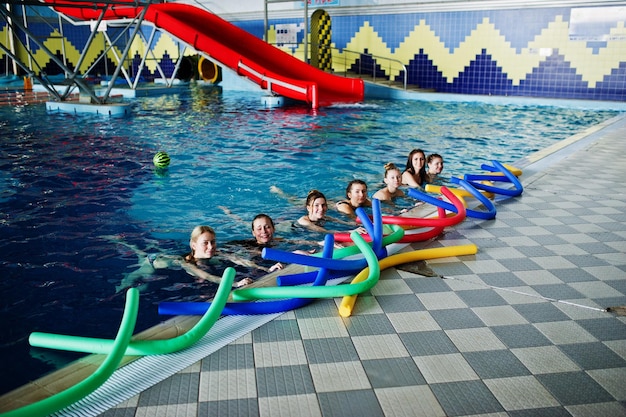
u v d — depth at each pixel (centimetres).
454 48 1152
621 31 982
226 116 840
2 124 738
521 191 373
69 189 425
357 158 549
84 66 1523
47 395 150
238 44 1178
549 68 1066
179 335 183
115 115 839
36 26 1400
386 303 208
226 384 155
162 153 494
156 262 288
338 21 1281
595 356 171
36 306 237
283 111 905
